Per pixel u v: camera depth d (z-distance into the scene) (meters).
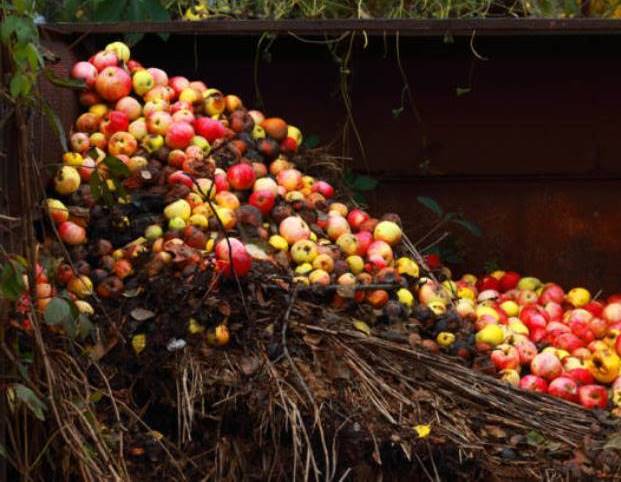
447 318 4.65
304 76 5.48
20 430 4.26
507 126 5.50
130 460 4.32
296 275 4.64
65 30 4.96
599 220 5.52
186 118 5.02
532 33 4.98
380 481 4.30
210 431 4.35
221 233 4.60
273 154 5.12
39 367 4.18
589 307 5.19
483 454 4.29
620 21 4.95
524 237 5.53
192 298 4.41
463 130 5.50
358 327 4.51
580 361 4.73
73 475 4.27
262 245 4.75
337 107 5.48
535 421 4.37
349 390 4.37
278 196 4.96
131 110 5.02
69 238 4.61
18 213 4.44
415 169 5.50
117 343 4.39
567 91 5.48
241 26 4.96
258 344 4.40
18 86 4.00
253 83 5.49
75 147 4.88
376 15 5.54
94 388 4.29
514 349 4.67
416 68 5.48
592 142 5.50
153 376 4.37
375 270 4.83
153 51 5.48
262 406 4.31
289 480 4.32
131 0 5.28
